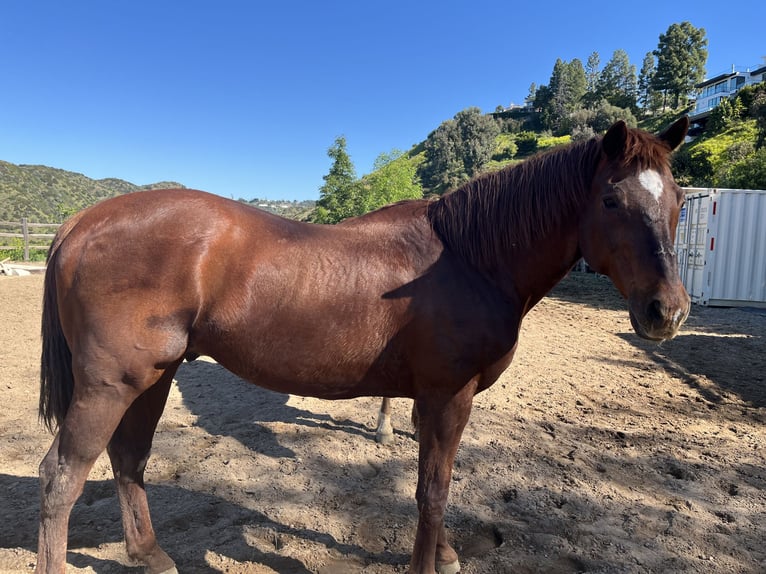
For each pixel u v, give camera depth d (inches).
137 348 70.9
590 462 139.6
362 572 91.9
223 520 106.6
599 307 435.2
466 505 114.8
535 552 97.5
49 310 78.2
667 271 69.1
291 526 105.5
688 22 2992.1
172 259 71.4
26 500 111.2
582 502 117.4
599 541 101.2
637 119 3038.9
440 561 90.5
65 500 71.1
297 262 75.8
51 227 810.2
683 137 80.0
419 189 1166.3
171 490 118.3
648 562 94.9
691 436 161.2
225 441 148.2
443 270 81.0
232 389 201.8
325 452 142.9
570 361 255.9
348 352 77.0
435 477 81.4
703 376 230.5
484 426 164.6
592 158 81.5
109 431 72.4
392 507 113.6
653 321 68.6
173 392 196.4
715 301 429.4
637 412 183.6
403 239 83.2
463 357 78.5
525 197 84.0
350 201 1089.4
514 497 119.3
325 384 80.1
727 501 120.0
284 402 186.4
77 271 72.2
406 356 79.5
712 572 93.2
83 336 71.4
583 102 3868.1
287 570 91.7
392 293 77.4
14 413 163.9
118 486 87.0
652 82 3070.9
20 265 612.7
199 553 94.8
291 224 82.7
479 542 103.1
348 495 119.0
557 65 4158.5
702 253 431.2
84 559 92.2
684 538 103.5
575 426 168.2
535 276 86.8
